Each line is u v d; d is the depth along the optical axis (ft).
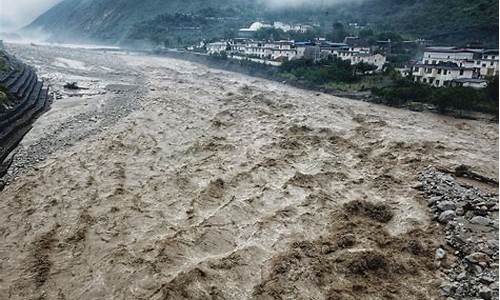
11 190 95.45
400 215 86.84
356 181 102.01
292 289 64.54
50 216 84.58
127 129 137.08
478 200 88.43
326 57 297.33
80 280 66.69
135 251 73.00
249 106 174.50
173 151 119.14
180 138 130.52
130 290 64.13
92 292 64.08
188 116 156.87
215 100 188.44
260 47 347.77
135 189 95.81
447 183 98.27
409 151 123.03
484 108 180.96
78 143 124.98
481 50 257.96
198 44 483.10
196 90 214.90
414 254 73.77
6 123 132.67
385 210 87.51
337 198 93.20
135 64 362.53
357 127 147.13
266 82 275.18
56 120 150.00
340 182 101.50
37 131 136.67
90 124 144.87
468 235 76.48
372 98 207.62
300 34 456.04
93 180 99.50
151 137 130.00
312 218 84.48
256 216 85.10
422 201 92.22
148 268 68.49
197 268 67.21
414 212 87.81
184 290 63.05
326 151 121.80
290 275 67.31
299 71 268.41
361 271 68.54
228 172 104.68
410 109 189.37
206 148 120.78
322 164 110.93
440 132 149.48
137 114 157.48
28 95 173.78
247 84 252.01
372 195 95.35
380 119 162.91
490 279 63.52
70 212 85.92
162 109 166.09
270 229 80.12
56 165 108.37
